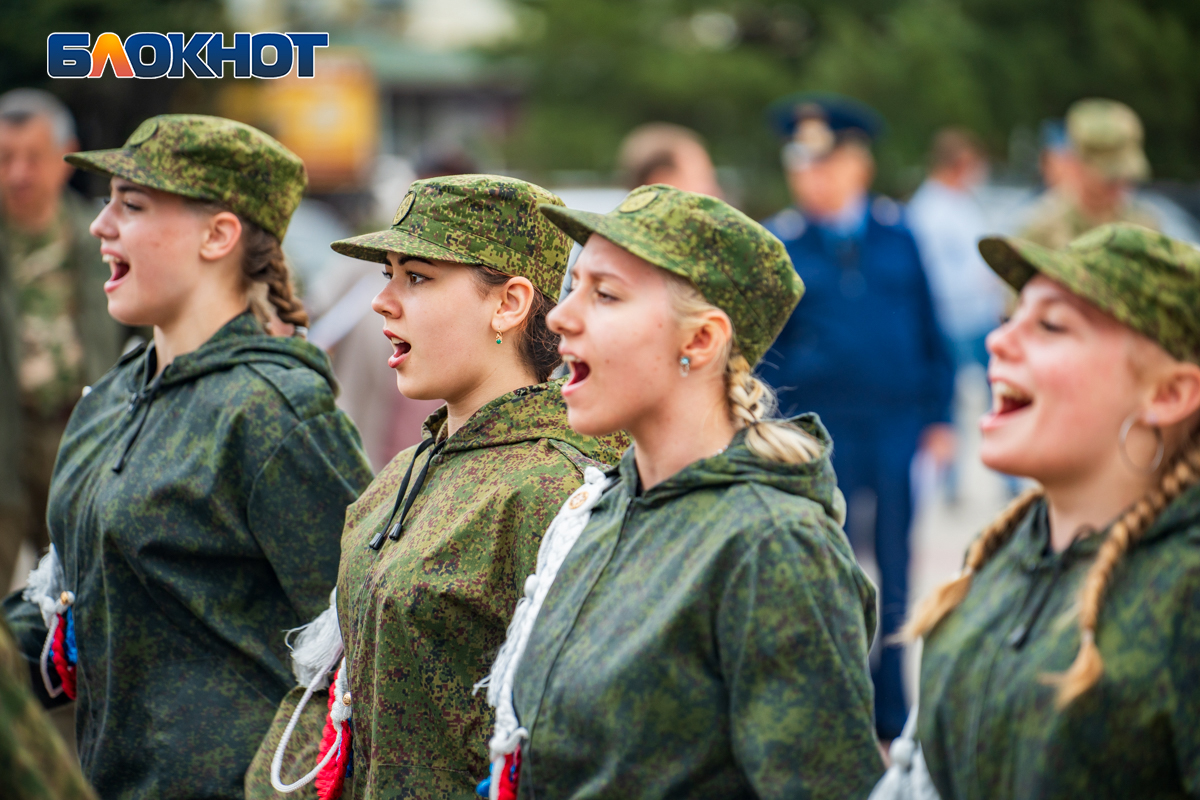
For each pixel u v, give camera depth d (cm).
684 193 636
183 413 903
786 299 643
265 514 870
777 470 622
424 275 776
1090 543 532
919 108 7625
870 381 1656
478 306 775
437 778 731
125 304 927
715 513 616
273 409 879
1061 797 506
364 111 5291
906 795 575
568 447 755
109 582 891
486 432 767
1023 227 2156
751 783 580
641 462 658
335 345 1617
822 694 582
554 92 8531
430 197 779
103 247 938
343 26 10619
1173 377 522
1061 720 505
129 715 891
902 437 1667
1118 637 506
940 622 581
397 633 737
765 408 658
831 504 629
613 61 8394
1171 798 505
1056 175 2405
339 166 5272
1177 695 496
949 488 2909
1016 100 7838
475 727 729
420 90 10544
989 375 555
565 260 796
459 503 749
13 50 3431
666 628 599
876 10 8338
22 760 525
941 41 7631
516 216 777
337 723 799
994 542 586
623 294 627
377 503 823
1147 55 7906
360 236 794
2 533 1527
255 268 946
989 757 530
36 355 1542
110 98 3528
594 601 640
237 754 868
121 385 993
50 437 1558
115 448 925
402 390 790
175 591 874
